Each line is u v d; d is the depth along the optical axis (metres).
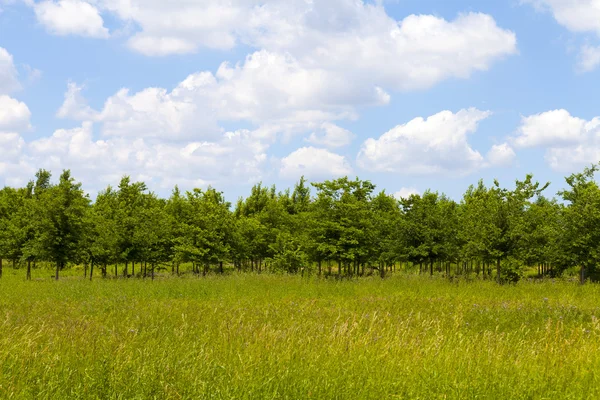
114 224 33.47
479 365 5.90
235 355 6.23
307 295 17.52
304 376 5.28
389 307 13.78
